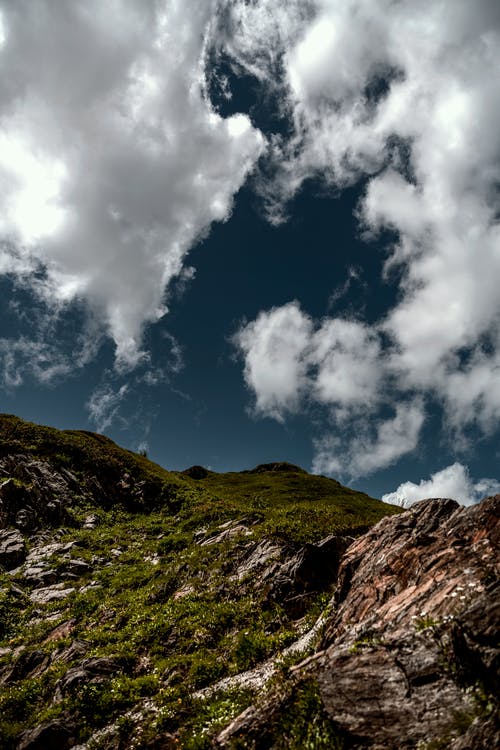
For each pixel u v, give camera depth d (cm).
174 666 1848
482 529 1368
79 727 1559
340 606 1602
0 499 4856
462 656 920
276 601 2228
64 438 7262
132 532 5109
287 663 1492
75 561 3981
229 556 3077
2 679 2197
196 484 8119
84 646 2236
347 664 1077
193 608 2383
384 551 1642
